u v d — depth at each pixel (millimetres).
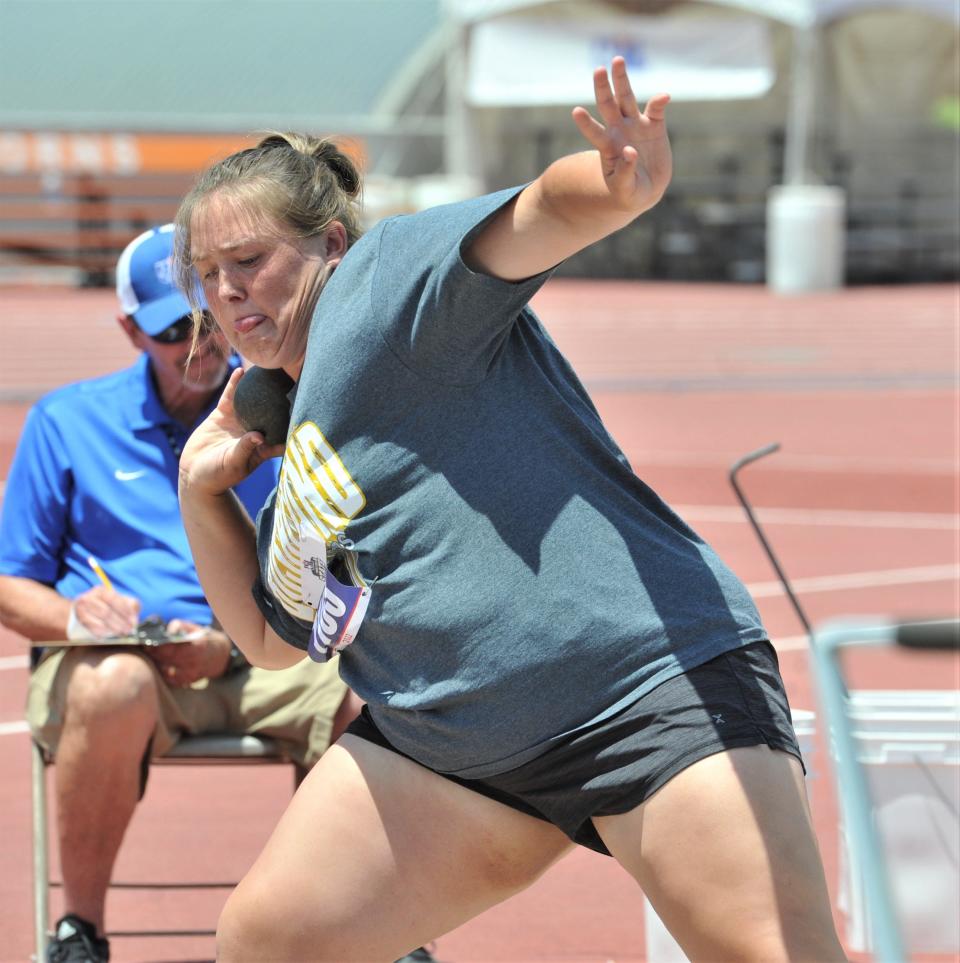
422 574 9602
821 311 102750
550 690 9484
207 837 19297
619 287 121125
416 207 118750
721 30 107000
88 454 15516
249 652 11672
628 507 9758
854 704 13812
